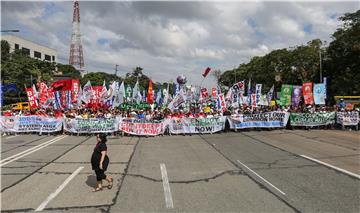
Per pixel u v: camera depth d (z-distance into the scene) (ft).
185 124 67.72
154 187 28.94
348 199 24.93
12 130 68.33
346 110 75.66
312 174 32.76
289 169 35.06
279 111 74.90
